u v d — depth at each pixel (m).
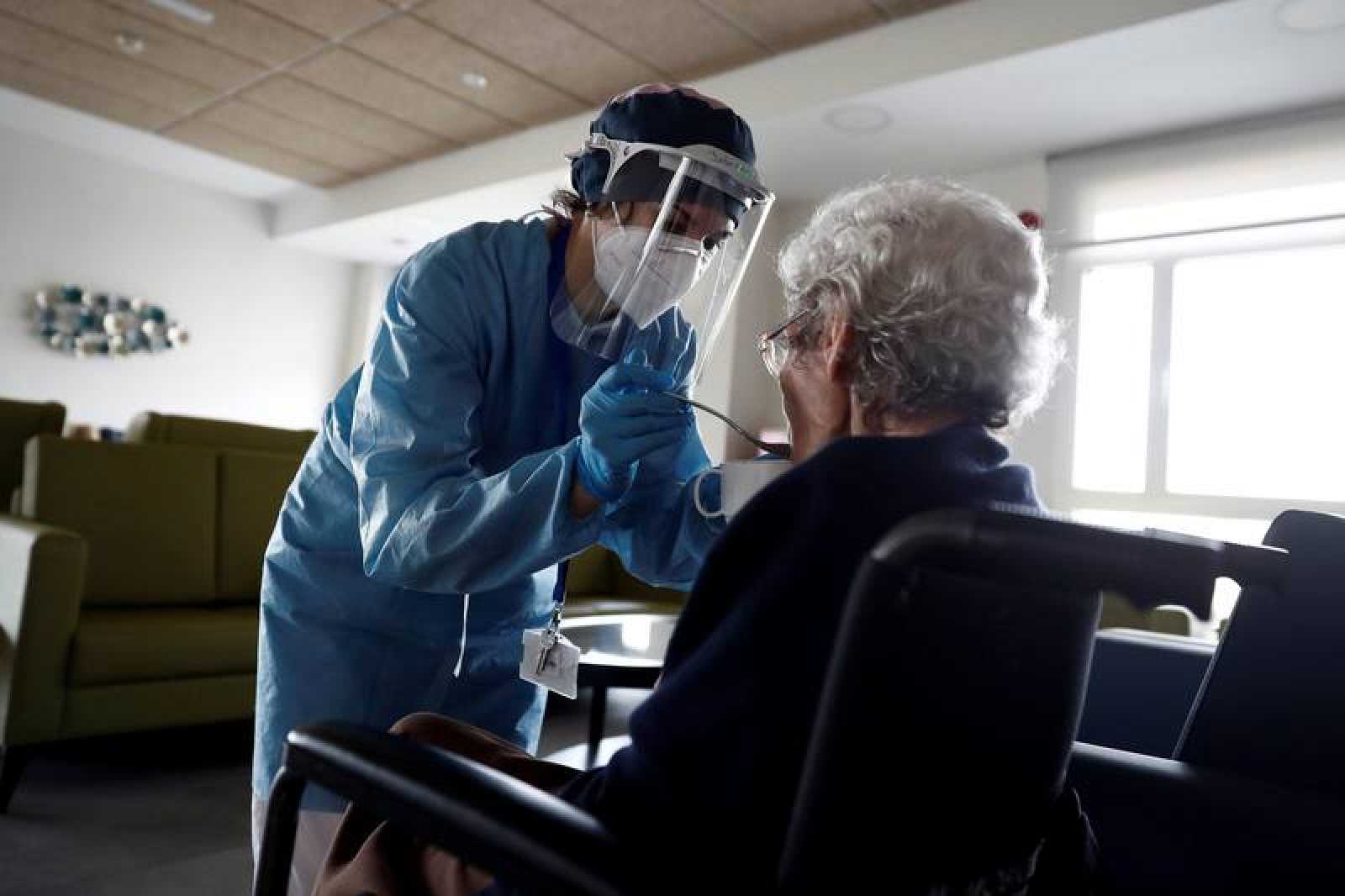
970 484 0.56
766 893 0.49
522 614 1.15
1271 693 0.89
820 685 0.52
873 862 0.50
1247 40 3.06
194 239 6.64
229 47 4.37
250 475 3.08
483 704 1.15
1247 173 3.62
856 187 0.74
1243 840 0.82
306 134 5.39
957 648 0.52
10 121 5.68
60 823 2.04
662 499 1.08
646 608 3.66
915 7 3.48
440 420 0.94
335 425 1.11
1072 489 4.02
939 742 0.52
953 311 0.62
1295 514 0.92
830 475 0.55
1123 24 3.03
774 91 3.91
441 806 0.54
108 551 2.70
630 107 0.99
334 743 0.60
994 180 4.31
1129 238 3.90
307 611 1.09
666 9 3.65
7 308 5.88
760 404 4.36
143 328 6.41
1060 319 0.79
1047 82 3.43
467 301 1.01
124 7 4.08
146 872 1.84
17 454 3.38
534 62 4.21
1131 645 1.41
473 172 5.33
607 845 0.51
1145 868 0.85
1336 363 3.46
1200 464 3.75
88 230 6.16
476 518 0.86
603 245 1.02
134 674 2.31
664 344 1.15
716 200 0.99
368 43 4.17
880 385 0.65
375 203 6.02
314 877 0.99
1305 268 3.52
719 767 0.53
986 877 0.59
